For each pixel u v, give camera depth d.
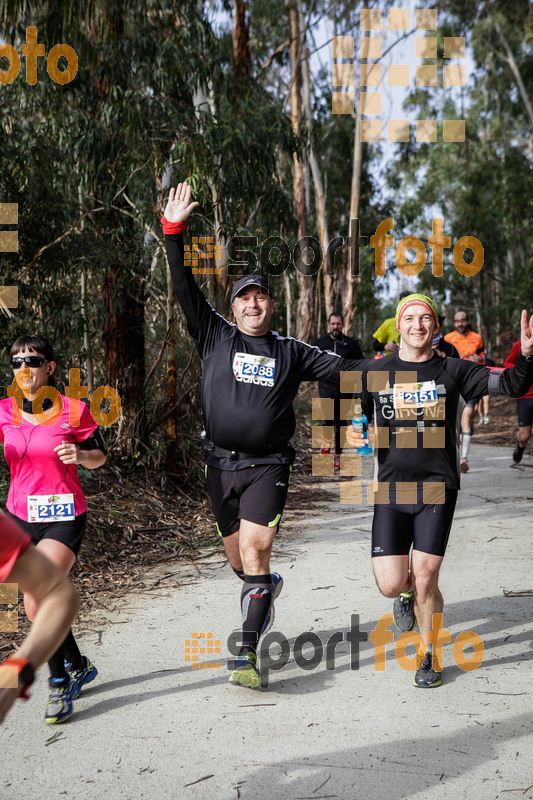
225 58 11.64
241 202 8.78
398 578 3.73
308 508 8.23
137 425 7.96
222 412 3.87
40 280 7.66
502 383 3.70
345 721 3.29
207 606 4.88
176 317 7.98
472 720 3.28
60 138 8.41
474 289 35.97
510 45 28.78
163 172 8.08
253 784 2.79
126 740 3.15
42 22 7.56
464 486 9.34
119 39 8.65
